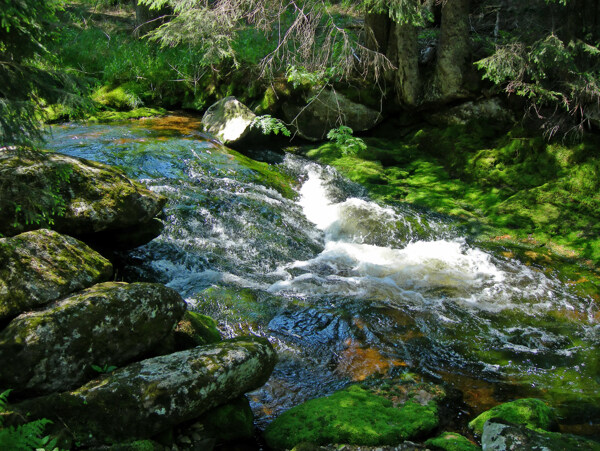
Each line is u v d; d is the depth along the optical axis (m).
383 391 4.04
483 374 4.47
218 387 3.22
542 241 7.12
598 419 3.93
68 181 4.46
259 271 5.99
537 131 8.61
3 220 4.06
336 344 4.73
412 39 9.23
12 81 3.60
